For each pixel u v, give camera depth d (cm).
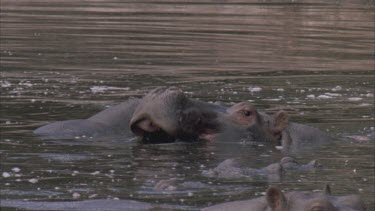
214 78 4438
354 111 3575
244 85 4225
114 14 8569
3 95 3731
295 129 3075
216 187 2309
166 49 5719
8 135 2970
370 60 5444
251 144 3003
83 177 2409
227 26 7581
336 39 6769
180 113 3000
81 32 6681
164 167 2588
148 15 8544
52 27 7012
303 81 4431
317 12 9138
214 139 3023
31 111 3384
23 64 4781
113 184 2327
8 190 2219
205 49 5778
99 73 4519
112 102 3612
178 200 2141
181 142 3000
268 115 3133
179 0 10381
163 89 3041
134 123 2988
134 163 2633
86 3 9906
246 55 5519
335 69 4953
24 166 2530
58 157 2673
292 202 1764
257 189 2295
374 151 2894
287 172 2539
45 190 2228
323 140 3061
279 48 5994
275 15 8819
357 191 2291
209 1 10225
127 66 4825
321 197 1752
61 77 4328
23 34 6425
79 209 2016
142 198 2159
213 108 3100
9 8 9000
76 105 3525
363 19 8550
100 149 2825
